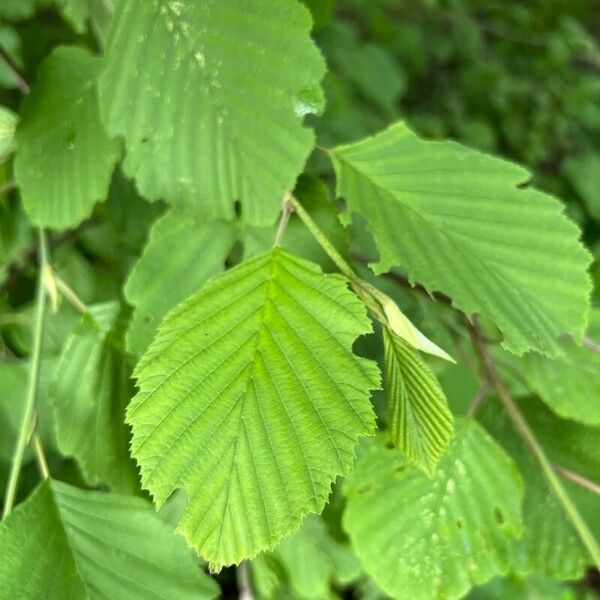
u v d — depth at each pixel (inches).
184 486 10.1
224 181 11.7
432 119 40.5
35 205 13.4
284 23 11.5
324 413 10.2
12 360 17.1
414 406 10.8
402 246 11.5
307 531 17.0
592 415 13.5
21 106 13.4
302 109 11.5
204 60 11.6
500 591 30.1
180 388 10.2
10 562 11.7
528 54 49.6
